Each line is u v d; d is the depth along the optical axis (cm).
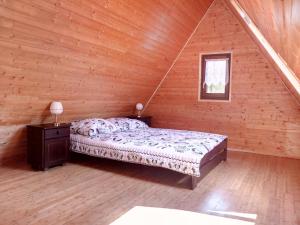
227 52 534
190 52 573
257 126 516
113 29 366
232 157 475
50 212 240
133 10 360
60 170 371
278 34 207
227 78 540
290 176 364
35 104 376
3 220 223
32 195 278
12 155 399
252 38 486
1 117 348
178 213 244
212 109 561
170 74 603
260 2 174
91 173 360
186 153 317
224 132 552
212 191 302
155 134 442
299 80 276
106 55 401
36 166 370
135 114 638
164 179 341
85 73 400
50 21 290
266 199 281
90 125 421
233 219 234
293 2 109
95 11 320
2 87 315
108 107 532
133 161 352
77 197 276
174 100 606
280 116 494
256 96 513
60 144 387
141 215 238
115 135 422
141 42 436
